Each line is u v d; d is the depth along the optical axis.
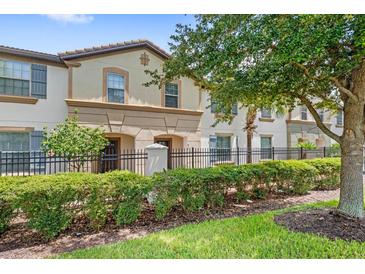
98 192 5.50
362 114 5.73
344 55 4.95
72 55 12.16
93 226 5.49
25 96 11.44
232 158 16.75
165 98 14.76
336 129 22.38
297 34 4.30
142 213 6.52
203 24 7.01
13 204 4.75
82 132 10.60
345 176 5.85
